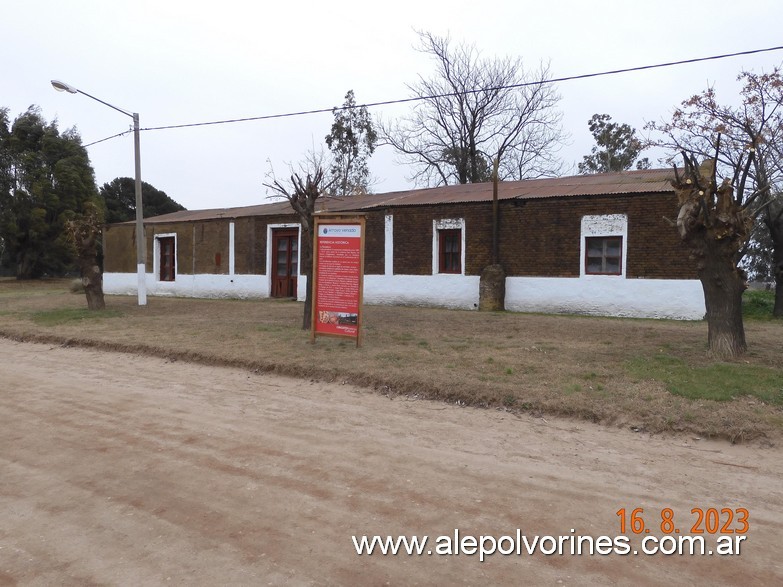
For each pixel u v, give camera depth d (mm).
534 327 13031
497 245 17828
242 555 3666
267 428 6484
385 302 19781
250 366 9742
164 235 26031
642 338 11195
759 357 8852
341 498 4551
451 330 12672
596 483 4922
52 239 41062
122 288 27562
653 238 15656
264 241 22984
